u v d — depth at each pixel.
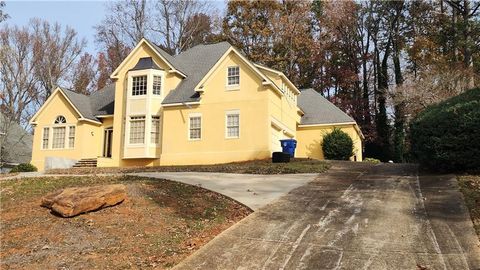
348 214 10.38
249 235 9.14
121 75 27.98
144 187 13.43
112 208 11.17
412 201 11.35
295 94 29.92
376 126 40.19
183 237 9.15
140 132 26.31
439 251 7.81
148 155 25.77
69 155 28.03
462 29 32.75
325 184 14.31
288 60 43.03
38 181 16.23
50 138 28.75
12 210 11.75
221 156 23.84
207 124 24.61
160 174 18.02
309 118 31.00
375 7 43.66
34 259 8.24
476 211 9.86
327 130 30.17
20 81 44.91
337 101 43.34
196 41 49.09
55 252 8.55
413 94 29.11
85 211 10.76
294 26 42.97
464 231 8.70
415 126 15.91
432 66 31.52
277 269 7.38
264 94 23.67
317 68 46.00
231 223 10.16
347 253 7.92
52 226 10.08
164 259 7.96
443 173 14.84
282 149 24.05
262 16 44.50
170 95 26.59
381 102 40.25
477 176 13.49
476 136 14.10
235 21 44.84
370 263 7.44
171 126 25.53
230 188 13.98
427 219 9.70
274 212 10.84
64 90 29.28
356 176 15.74
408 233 8.85
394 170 16.91
